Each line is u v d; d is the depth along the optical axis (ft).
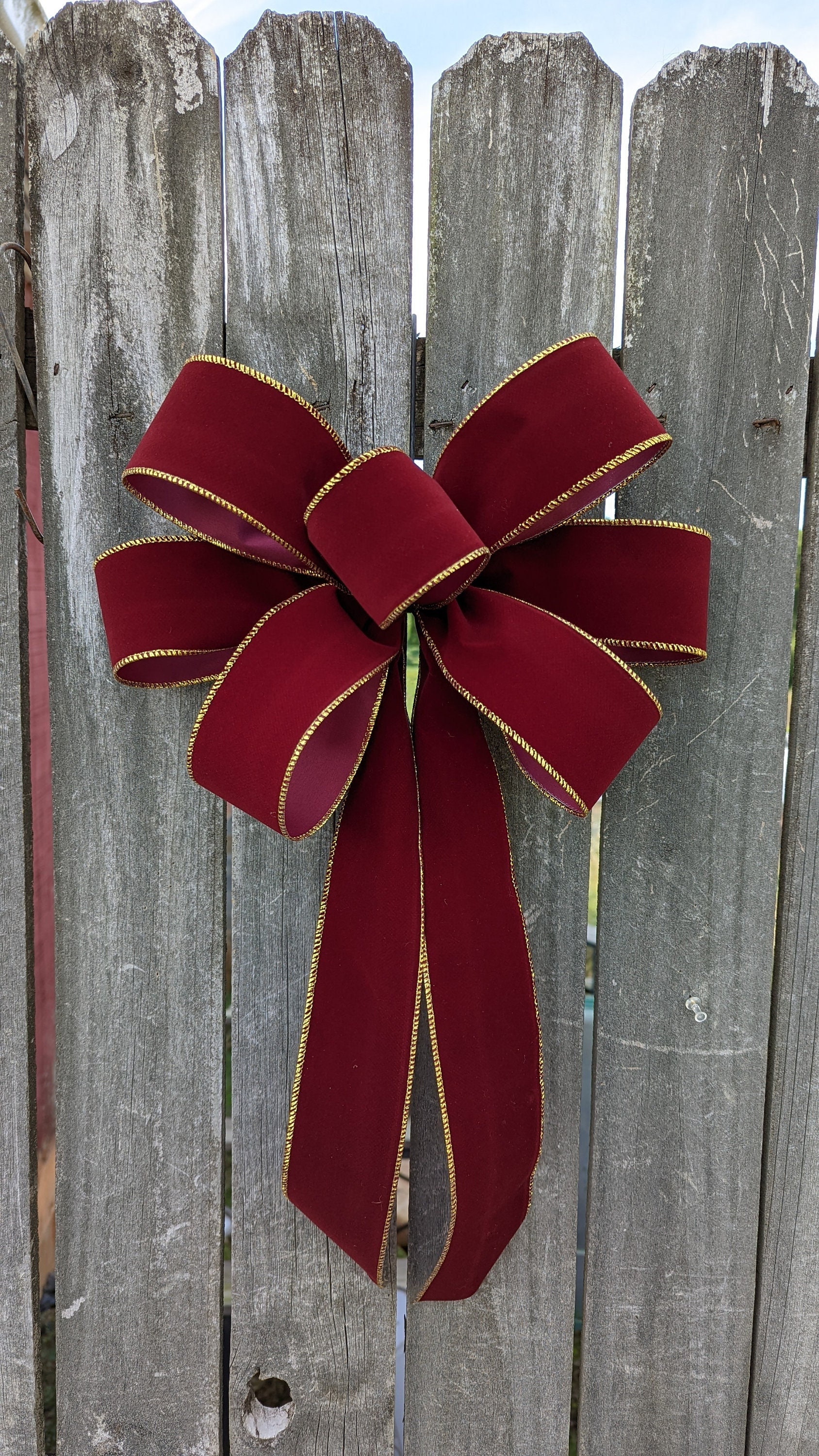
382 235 1.54
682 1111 1.70
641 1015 1.68
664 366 1.56
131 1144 1.71
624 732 1.31
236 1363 1.74
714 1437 1.76
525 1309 1.73
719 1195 1.72
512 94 1.50
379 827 1.41
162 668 1.47
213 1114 1.71
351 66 1.50
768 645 1.60
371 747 1.42
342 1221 1.48
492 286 1.54
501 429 1.35
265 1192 1.70
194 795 1.65
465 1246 1.47
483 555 1.21
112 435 1.59
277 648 1.28
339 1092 1.44
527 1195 1.57
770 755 1.62
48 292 1.56
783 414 1.56
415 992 1.38
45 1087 2.50
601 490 1.39
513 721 1.28
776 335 1.55
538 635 1.30
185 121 1.52
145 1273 1.73
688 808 1.64
